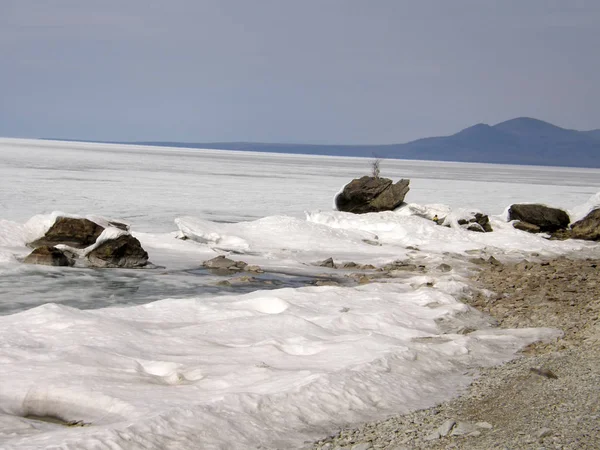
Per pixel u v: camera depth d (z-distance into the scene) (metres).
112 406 6.99
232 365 8.66
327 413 7.40
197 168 100.75
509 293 16.19
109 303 14.77
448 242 25.62
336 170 125.56
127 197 44.03
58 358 8.32
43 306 10.78
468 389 8.70
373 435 6.89
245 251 22.84
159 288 16.62
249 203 44.59
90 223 20.86
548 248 25.27
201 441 6.30
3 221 20.83
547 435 6.61
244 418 6.87
